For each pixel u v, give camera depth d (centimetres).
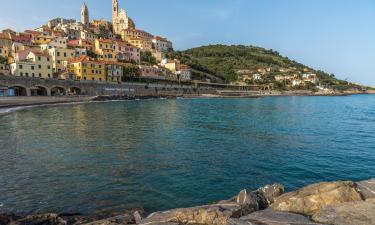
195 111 7906
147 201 1802
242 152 3128
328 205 1159
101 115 6397
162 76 17162
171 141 3675
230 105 10556
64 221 1455
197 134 4234
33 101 8988
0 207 1695
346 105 11906
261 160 2802
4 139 3650
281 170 2494
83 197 1847
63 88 11394
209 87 18575
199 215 1198
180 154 2992
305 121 6088
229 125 5262
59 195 1873
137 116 6338
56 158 2767
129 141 3619
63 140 3619
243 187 2073
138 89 14300
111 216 1556
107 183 2102
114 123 5178
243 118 6444
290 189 2067
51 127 4628
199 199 1852
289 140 3869
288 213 1149
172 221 1191
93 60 13500
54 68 13162
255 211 1245
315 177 2342
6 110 7062
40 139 3666
